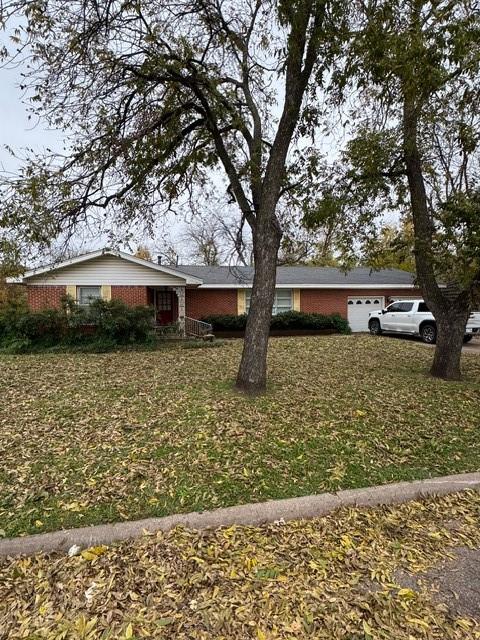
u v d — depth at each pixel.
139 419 5.33
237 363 9.88
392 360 10.66
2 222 5.64
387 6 4.89
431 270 8.26
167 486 3.62
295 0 5.17
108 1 5.15
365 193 8.61
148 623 2.12
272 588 2.40
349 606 2.26
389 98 6.42
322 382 7.59
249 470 3.92
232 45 6.89
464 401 6.50
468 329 15.23
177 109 6.78
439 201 7.79
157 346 13.41
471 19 4.62
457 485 3.77
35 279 15.03
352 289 20.56
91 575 2.50
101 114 6.27
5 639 2.02
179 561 2.63
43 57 5.31
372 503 3.46
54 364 10.08
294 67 6.14
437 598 2.35
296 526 3.09
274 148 6.37
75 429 5.02
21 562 2.63
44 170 5.84
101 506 3.29
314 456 4.27
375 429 5.10
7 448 4.44
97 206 6.99
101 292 15.66
